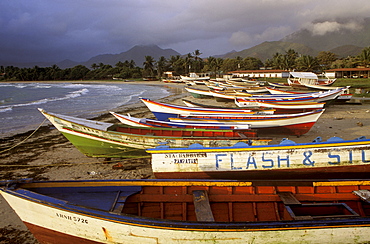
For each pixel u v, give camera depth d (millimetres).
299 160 10039
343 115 25281
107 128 14320
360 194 7469
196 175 10367
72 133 13727
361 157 9961
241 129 15133
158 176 10547
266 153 10031
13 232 8227
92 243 6492
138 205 7730
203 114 20203
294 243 5988
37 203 6402
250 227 5797
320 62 107688
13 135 21000
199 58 129250
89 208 6215
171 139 13125
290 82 58406
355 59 85688
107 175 12516
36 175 12648
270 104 25938
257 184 7762
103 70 145375
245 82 68500
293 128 17766
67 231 6543
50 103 42594
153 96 53312
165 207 7797
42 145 18094
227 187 7855
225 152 10086
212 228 5797
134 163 14203
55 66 158375
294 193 7859
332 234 5938
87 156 14945
